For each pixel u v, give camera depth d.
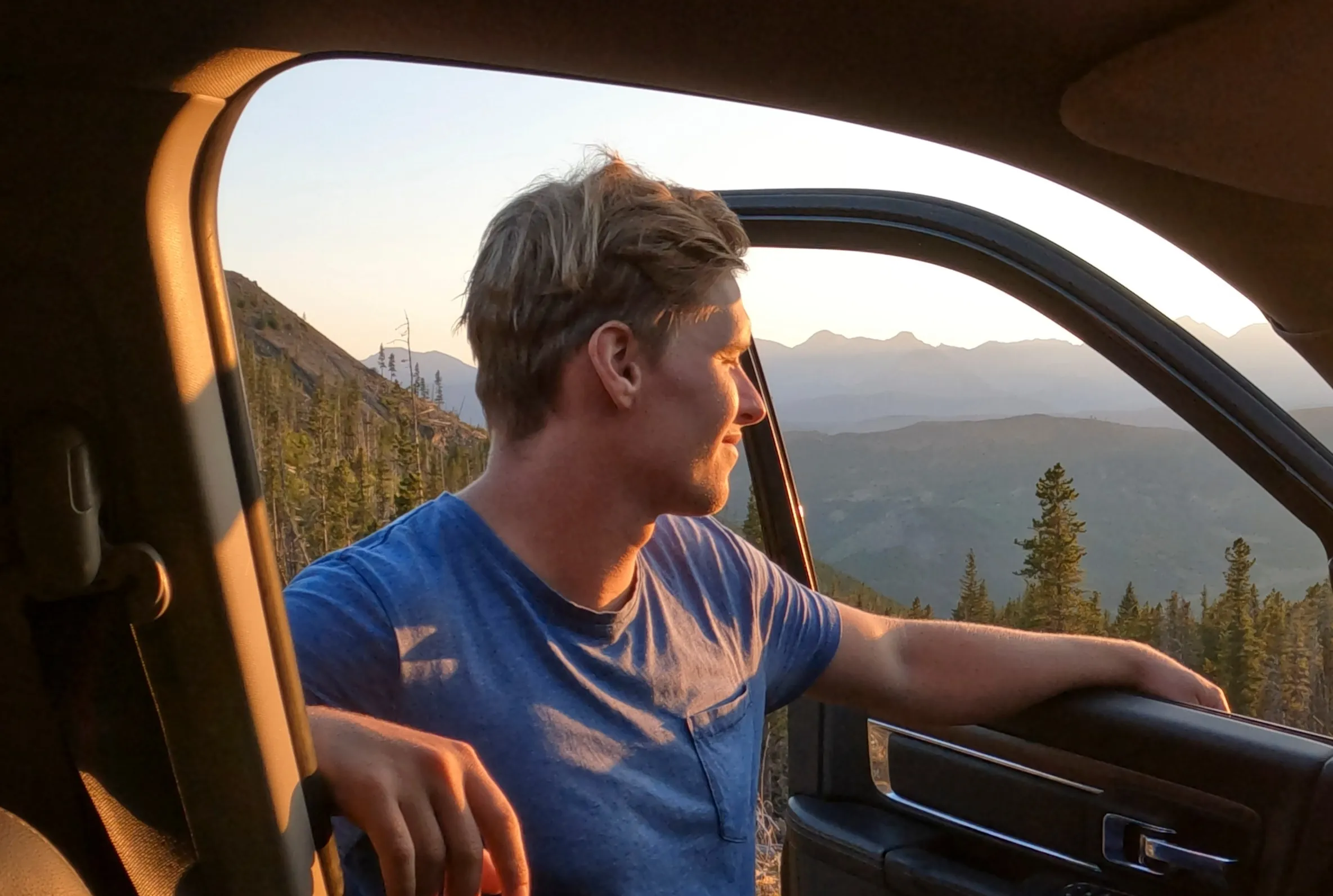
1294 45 0.65
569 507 1.29
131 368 0.62
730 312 1.33
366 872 1.09
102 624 0.64
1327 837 1.47
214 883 0.72
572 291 1.25
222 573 0.67
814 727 2.31
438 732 1.19
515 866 0.93
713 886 1.34
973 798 2.02
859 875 2.14
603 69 0.71
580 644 1.28
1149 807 1.70
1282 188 0.81
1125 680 1.74
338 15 0.60
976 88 0.77
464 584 1.25
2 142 0.58
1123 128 0.78
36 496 0.61
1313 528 1.41
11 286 0.60
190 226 0.65
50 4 0.53
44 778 0.65
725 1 0.63
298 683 0.78
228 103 0.64
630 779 1.27
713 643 1.46
